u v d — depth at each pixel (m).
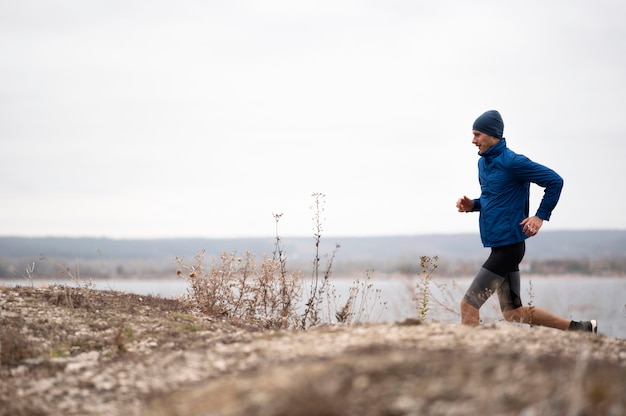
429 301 8.62
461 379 4.57
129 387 5.86
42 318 8.11
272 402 4.52
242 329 8.55
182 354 6.60
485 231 8.04
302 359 5.73
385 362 4.83
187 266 10.16
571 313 8.64
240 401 4.64
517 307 8.05
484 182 8.14
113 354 7.06
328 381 4.64
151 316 8.60
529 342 6.18
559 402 4.25
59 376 6.30
